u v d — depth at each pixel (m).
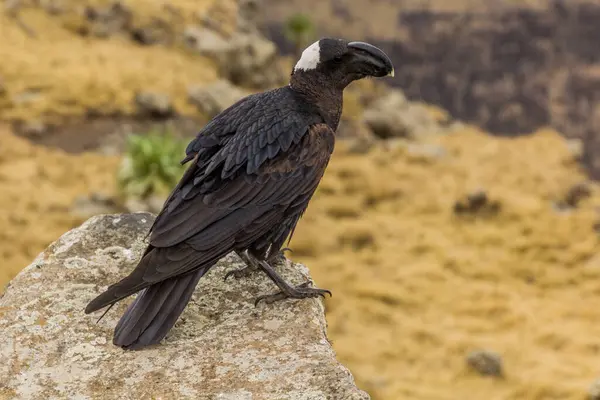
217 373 5.43
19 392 5.35
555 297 33.44
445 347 28.80
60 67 40.81
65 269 6.57
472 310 31.69
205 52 47.31
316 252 35.09
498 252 36.47
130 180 31.17
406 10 142.62
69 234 7.02
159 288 5.55
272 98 6.26
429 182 42.44
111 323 5.97
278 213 5.88
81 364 5.56
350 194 40.31
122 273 6.55
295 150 5.97
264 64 49.66
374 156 44.09
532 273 35.09
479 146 49.16
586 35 146.00
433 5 143.00
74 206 31.44
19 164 34.09
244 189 5.76
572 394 25.75
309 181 6.01
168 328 5.45
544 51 144.25
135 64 43.03
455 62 143.38
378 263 34.69
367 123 49.50
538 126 144.50
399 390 25.91
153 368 5.49
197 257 5.50
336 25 141.50
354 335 29.48
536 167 46.44
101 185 33.22
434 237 37.16
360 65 6.30
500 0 145.12
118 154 36.09
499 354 27.36
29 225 30.09
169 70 43.53
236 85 48.25
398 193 40.94
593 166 141.38
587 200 43.75
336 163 42.84
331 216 38.34
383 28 142.62
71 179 33.69
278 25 135.62
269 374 5.39
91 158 35.41
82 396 5.30
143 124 38.56
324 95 6.36
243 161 5.78
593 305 32.66
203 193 5.66
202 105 40.97
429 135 50.56
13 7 44.38
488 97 144.62
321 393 5.19
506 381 26.84
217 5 54.03
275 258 6.80
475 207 39.66
